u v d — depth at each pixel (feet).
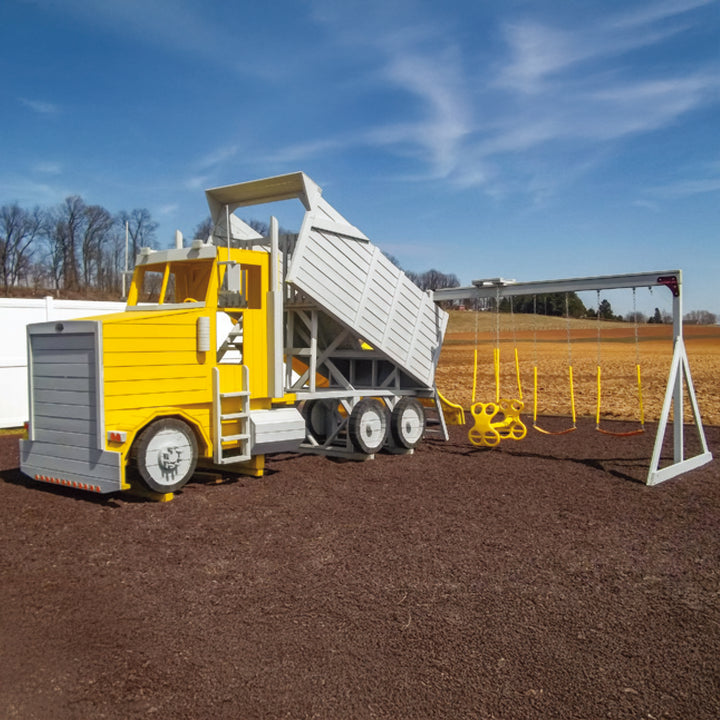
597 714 11.41
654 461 29.45
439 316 40.04
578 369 91.56
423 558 19.33
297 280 30.09
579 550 20.17
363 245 33.94
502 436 39.01
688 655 13.53
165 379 25.93
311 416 37.29
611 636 14.37
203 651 13.60
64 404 25.71
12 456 35.40
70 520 22.95
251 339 29.14
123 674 12.67
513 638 14.24
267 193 32.27
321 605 15.93
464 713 11.43
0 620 15.05
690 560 19.34
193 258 28.22
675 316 31.99
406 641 14.08
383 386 38.32
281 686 12.26
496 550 20.12
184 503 25.43
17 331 45.70
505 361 108.68
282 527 22.31
